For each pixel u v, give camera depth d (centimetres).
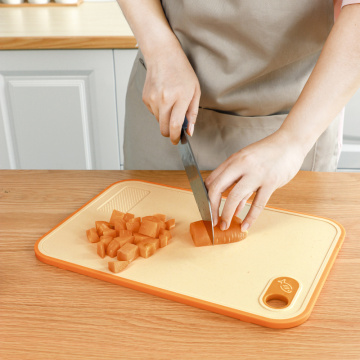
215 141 100
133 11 89
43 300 62
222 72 90
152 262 69
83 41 148
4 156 173
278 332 57
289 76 91
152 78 84
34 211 83
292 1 80
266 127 97
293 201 85
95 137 169
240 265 68
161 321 59
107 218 80
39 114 164
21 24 164
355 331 57
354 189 89
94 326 58
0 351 54
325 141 102
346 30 67
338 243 73
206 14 85
